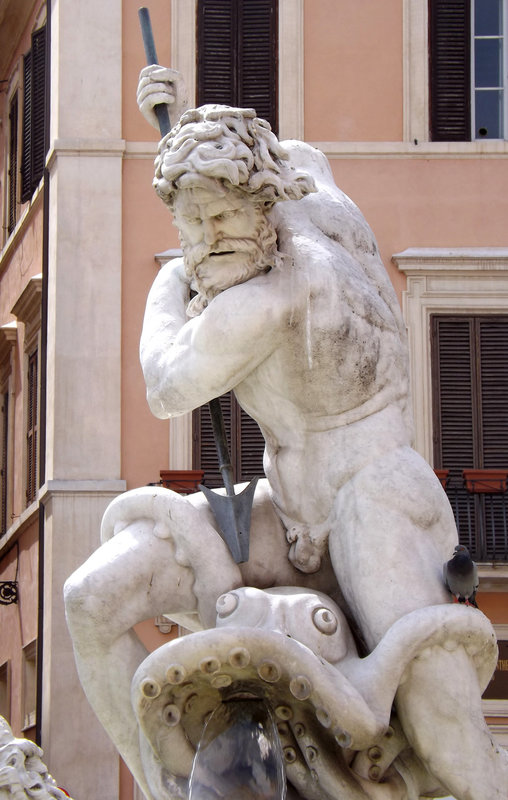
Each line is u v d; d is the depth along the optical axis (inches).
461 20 948.6
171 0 959.6
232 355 135.2
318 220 142.7
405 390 141.0
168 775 132.3
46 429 917.8
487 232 934.4
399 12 952.9
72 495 885.8
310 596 133.7
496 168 939.3
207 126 133.3
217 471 885.2
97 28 948.6
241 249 136.6
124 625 137.0
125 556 137.4
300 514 140.0
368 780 131.6
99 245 924.0
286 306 134.9
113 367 907.4
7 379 1101.1
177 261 150.7
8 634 1040.2
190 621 144.1
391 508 134.1
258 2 960.3
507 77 944.9
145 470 893.2
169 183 134.6
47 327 941.8
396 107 947.3
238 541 138.9
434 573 133.1
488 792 128.5
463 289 925.2
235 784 128.8
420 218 936.9
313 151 151.9
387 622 131.4
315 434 138.6
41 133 1047.0
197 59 957.2
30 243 1053.8
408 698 129.6
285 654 125.4
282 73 952.9
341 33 955.3
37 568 932.6
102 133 935.7
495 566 871.7
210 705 131.0
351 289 137.6
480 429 916.0
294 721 130.7
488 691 842.8
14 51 1138.0
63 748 837.2
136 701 127.6
